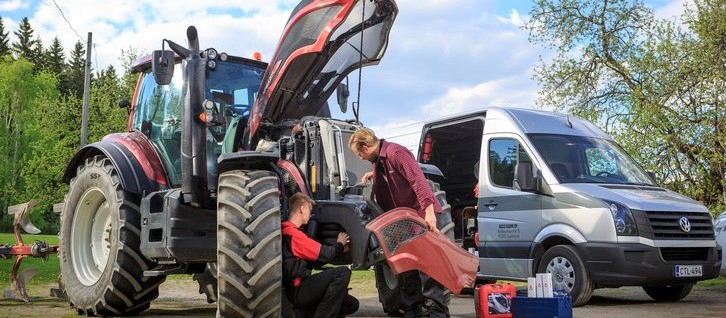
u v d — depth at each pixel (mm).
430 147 11945
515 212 10008
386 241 5289
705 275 9336
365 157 5664
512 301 6488
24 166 57781
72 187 8242
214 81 7559
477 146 12164
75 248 8180
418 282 5570
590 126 11070
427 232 5316
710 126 16688
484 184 10531
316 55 6445
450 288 5312
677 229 9242
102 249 8156
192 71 6738
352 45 6543
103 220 8211
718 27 17781
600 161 10273
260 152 5820
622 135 16922
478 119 11016
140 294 7602
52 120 47094
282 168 6375
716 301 9773
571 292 9141
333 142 6285
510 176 10242
